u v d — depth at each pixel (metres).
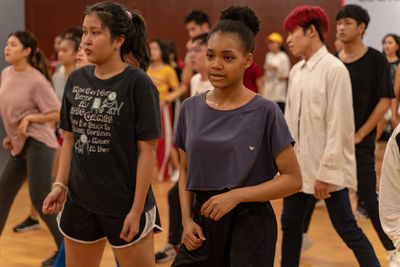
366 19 3.28
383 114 3.21
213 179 1.88
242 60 1.84
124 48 2.28
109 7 2.05
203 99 1.96
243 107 1.88
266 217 1.93
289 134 1.89
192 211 2.02
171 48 6.36
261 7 4.28
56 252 3.54
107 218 2.10
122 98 2.04
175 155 6.71
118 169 2.08
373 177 3.21
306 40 2.91
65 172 2.21
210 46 1.84
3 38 4.15
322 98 2.86
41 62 3.50
